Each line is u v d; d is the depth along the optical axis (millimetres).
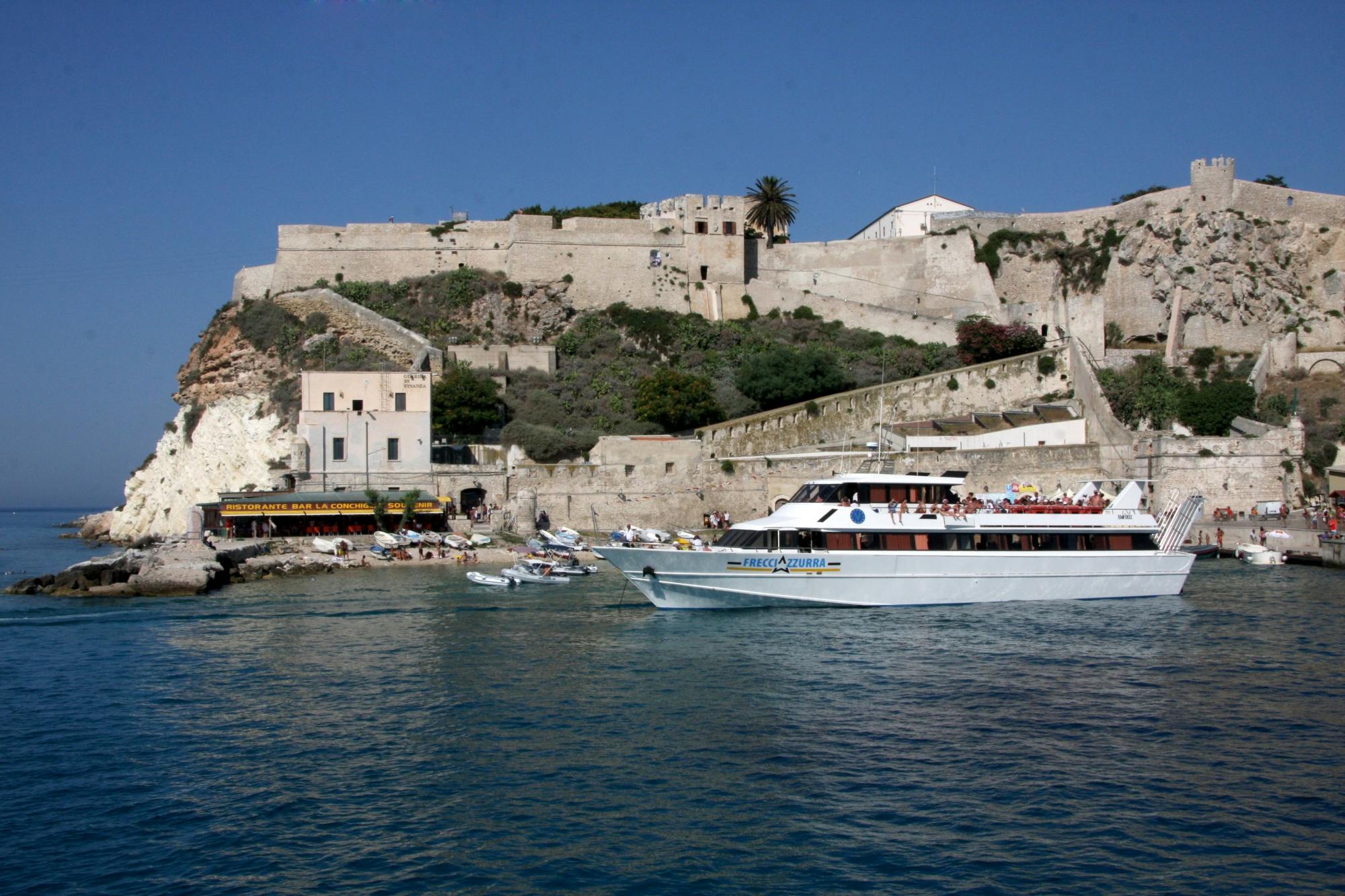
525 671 36156
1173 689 33312
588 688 33812
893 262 114750
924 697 32375
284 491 74125
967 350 99812
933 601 47969
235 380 95188
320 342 94625
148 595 54906
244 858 21297
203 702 32344
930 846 21609
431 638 42094
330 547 68125
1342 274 108375
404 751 27469
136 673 36344
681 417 85812
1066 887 19922
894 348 101812
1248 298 106000
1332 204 111875
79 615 48156
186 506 89938
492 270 111188
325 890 19953
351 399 76875
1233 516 76312
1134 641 40781
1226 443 76625
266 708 31703
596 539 74062
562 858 21203
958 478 48906
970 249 113250
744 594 46688
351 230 110875
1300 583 57469
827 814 23234
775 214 119938
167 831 22562
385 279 110438
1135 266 111812
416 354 94125
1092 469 78562
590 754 27203
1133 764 26281
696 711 30969
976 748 27438
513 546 71250
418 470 75812
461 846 21781
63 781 25484
